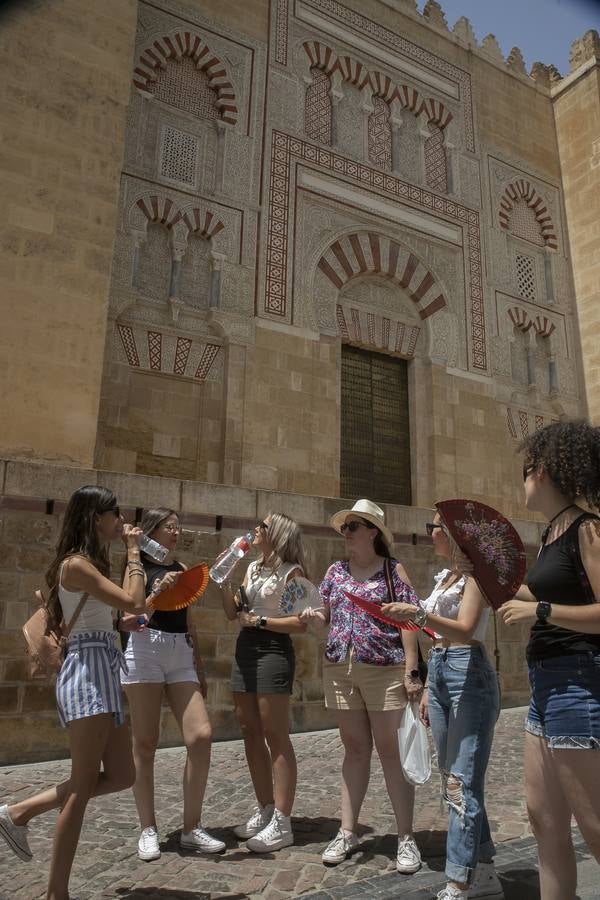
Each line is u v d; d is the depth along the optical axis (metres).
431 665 3.57
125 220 10.66
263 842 3.90
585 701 2.24
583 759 2.21
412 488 12.80
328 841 4.11
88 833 4.17
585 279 15.54
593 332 15.18
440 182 14.54
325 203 12.70
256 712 4.31
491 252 14.78
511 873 3.54
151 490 7.57
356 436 12.43
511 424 14.12
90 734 2.99
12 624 6.53
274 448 11.09
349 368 12.70
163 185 11.11
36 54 9.02
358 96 13.86
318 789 5.29
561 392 14.95
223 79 12.09
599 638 2.31
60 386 8.33
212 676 7.40
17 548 6.71
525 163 15.98
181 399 10.66
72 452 8.23
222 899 3.23
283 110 12.66
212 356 11.00
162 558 4.18
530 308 15.05
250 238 11.70
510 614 2.40
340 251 12.69
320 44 13.47
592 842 2.21
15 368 8.11
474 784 3.20
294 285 11.97
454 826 3.14
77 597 3.17
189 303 11.02
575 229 15.97
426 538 9.39
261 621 4.19
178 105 11.71
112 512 3.36
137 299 10.53
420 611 3.22
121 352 10.27
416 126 14.55
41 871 3.54
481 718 3.31
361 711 3.94
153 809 3.90
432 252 13.88
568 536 2.41
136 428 10.17
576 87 16.47
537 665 2.41
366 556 4.10
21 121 8.73
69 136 9.02
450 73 15.30
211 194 11.51
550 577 2.40
